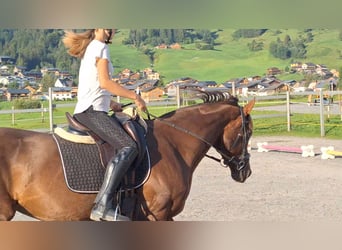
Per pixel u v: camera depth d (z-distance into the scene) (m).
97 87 5.23
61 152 5.11
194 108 5.89
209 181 11.84
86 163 5.10
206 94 6.14
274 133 21.56
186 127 5.73
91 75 5.21
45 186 4.95
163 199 5.25
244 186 11.15
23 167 4.95
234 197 10.02
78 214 5.09
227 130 6.01
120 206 5.19
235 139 6.04
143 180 5.21
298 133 21.45
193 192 10.55
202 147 5.80
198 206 9.27
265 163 14.20
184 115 5.80
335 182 11.42
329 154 14.81
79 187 5.03
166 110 24.95
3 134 5.07
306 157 15.31
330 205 9.25
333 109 28.56
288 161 14.53
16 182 4.92
